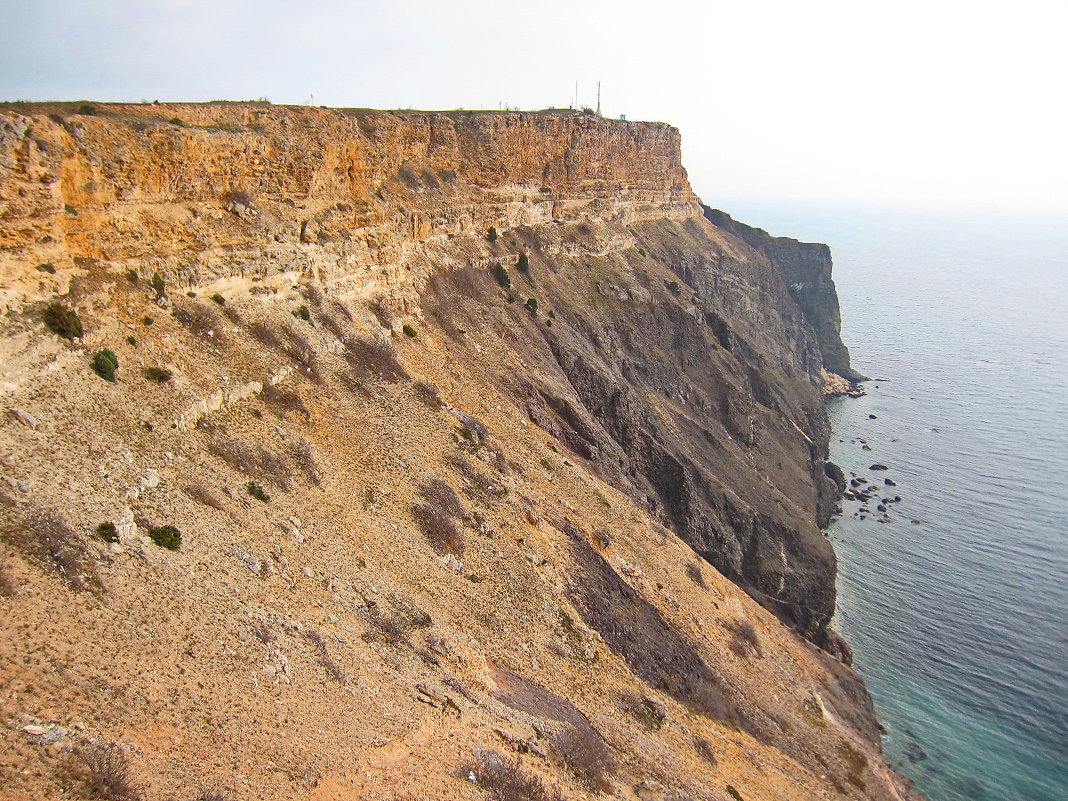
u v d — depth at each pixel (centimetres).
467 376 6981
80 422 3188
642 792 3497
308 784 2208
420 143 9038
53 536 2522
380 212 7012
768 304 17225
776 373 14375
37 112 4041
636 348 10994
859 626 8919
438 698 3141
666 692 4966
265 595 3042
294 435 4397
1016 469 13438
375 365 5806
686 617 6112
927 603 9344
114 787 1795
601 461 7912
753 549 9462
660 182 15600
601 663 4662
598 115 14825
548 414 7688
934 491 12656
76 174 3953
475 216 9581
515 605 4497
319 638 2998
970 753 6831
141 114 4934
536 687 3900
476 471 5500
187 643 2502
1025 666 8081
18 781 1695
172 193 4697
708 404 11756
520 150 10669
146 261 4322
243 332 4797
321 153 6181
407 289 7138
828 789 5188
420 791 2447
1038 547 10594
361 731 2617
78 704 2017
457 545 4622
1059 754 6838
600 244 12062
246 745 2228
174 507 3142
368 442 4947
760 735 5381
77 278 3816
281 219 5653
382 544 4119
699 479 9538
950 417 16462
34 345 3297
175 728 2144
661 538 7094
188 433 3716
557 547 5434
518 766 2953
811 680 6906
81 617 2320
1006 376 19775
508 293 9175
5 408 2970
